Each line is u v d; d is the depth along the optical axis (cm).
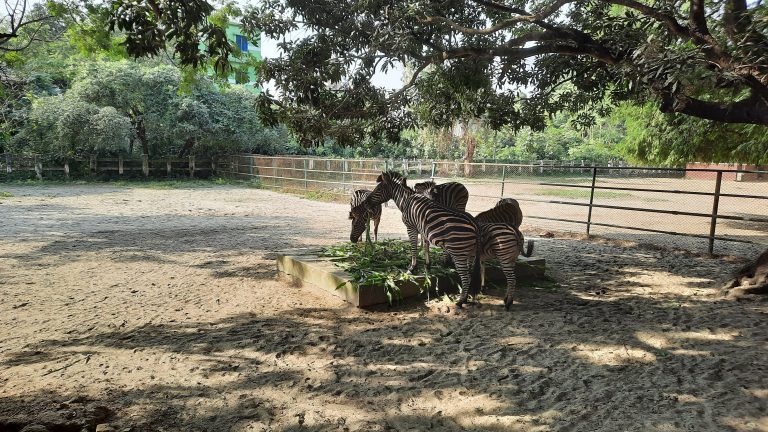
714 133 1115
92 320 526
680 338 453
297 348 446
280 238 1040
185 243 980
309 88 661
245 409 337
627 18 609
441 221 525
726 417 314
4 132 2298
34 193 1877
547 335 468
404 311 544
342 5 660
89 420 298
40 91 2466
